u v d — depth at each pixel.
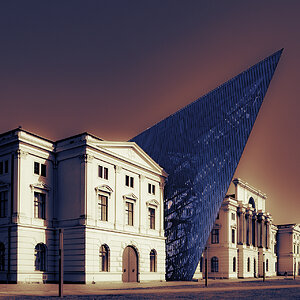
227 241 80.12
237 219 86.06
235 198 90.81
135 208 53.31
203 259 81.94
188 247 63.25
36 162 46.16
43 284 42.06
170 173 67.56
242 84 68.88
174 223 64.25
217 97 69.75
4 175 44.88
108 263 47.06
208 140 67.81
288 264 120.50
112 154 49.78
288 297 27.72
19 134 44.28
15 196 43.09
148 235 54.81
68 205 46.56
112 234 48.16
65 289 34.88
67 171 47.44
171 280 62.44
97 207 46.78
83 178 45.66
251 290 36.94
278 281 66.00
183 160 67.94
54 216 46.91
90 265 44.22
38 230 44.59
